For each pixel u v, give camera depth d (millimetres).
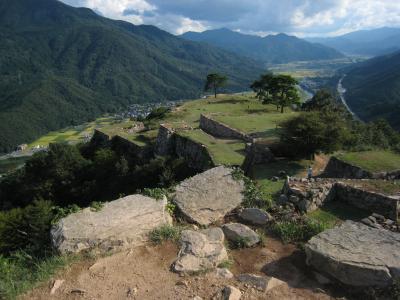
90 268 7141
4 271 7805
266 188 17375
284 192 12898
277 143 24359
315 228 8609
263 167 22109
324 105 49312
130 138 38031
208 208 10031
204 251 7566
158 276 6871
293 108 53594
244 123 31469
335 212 11844
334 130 22781
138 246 8039
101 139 42500
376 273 6266
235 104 53281
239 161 22984
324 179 13500
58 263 7266
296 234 8633
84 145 46219
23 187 36906
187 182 11039
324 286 6551
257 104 53594
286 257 7684
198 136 28969
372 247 6926
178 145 29688
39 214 17531
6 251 15273
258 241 8281
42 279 6855
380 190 12242
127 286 6559
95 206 9000
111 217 8531
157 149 32906
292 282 6703
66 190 34844
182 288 6418
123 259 7492
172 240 8195
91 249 7727
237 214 10086
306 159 23469
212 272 6918
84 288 6516
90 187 32969
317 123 22844
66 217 8500
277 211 10273
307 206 11734
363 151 22328
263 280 6527
